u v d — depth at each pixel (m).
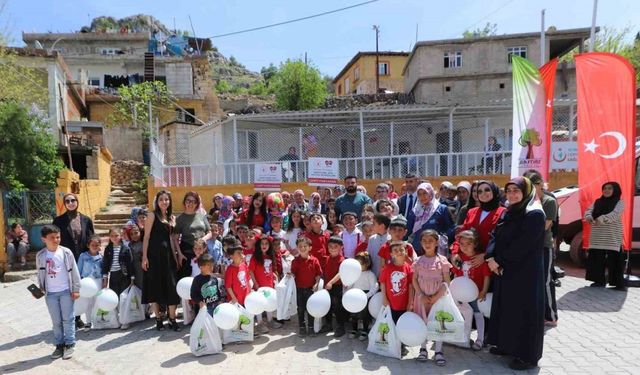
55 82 17.39
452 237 5.43
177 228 5.87
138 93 24.61
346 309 4.83
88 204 13.09
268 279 5.64
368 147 17.05
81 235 5.97
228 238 5.29
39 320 6.40
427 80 23.45
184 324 5.81
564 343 4.68
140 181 17.47
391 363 4.36
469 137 16.75
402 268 4.60
